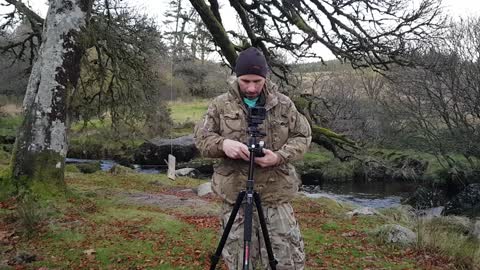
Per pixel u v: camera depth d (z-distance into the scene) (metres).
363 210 9.25
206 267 5.02
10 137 24.59
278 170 3.12
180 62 41.91
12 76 21.78
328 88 24.86
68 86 8.16
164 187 12.57
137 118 15.65
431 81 17.91
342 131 19.95
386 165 12.59
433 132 19.62
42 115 7.96
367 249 6.12
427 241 6.27
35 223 6.20
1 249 5.29
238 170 3.09
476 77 17.53
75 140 26.25
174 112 35.12
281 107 3.12
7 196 7.51
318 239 6.57
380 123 21.39
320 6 11.42
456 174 18.56
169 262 5.12
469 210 15.28
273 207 3.12
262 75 2.95
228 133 3.06
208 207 8.52
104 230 6.29
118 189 10.38
